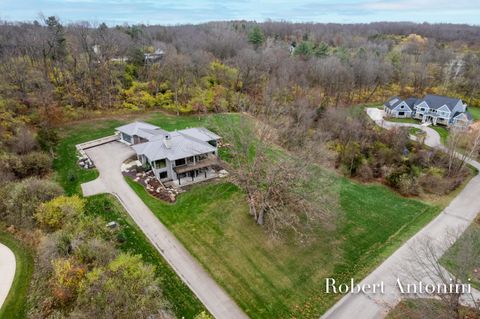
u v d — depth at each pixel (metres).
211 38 92.38
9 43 61.41
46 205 27.06
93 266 22.38
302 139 38.56
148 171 37.75
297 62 77.44
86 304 19.05
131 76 62.97
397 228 30.77
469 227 30.72
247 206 32.00
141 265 22.34
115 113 54.88
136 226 28.75
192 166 36.22
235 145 32.22
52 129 43.97
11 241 26.23
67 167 38.00
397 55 95.50
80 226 25.33
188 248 26.56
